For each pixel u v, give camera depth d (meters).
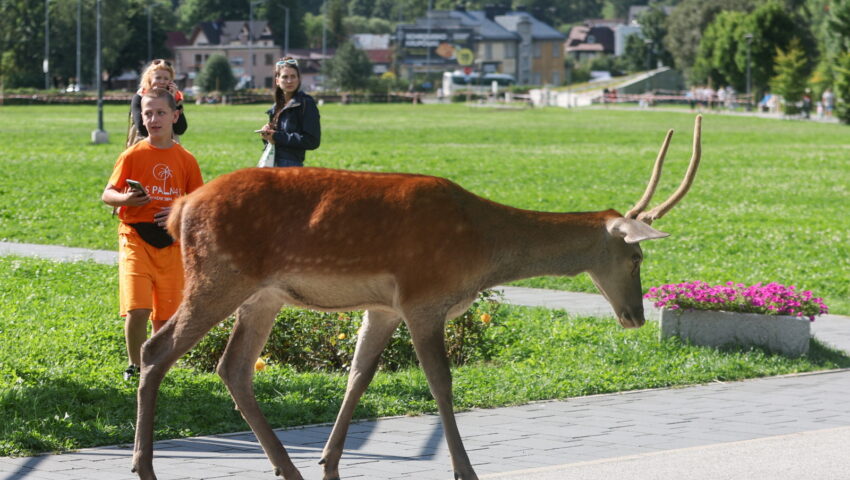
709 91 142.12
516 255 8.57
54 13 172.25
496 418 11.62
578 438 10.76
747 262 25.70
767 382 13.98
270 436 8.59
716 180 47.66
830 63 114.38
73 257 23.45
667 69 186.62
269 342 14.05
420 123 93.62
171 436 10.45
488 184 42.94
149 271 11.66
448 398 8.28
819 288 22.39
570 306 19.83
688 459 9.34
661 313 16.05
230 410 11.29
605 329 16.86
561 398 12.74
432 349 8.27
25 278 19.94
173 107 11.61
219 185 8.22
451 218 8.27
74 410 10.88
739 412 12.11
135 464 8.13
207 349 13.68
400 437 10.70
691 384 13.77
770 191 43.44
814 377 14.36
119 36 177.62
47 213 30.94
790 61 117.12
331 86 174.12
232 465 9.51
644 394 13.13
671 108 143.38
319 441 10.45
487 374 13.58
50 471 9.19
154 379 8.17
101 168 44.69
